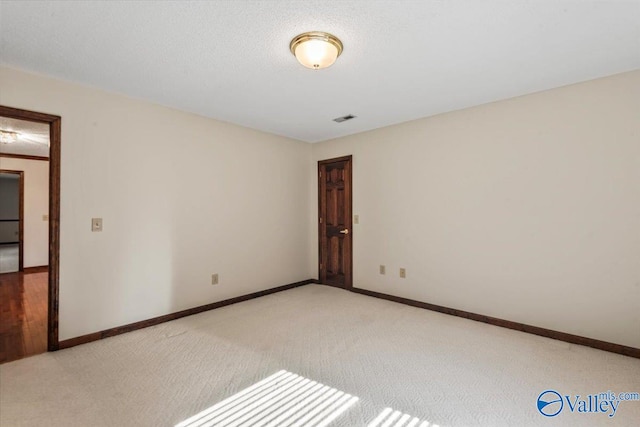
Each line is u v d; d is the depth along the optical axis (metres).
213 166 3.67
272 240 4.38
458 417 1.75
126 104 2.97
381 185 4.09
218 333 2.93
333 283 4.72
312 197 4.98
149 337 2.84
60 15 1.75
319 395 1.96
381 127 4.07
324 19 1.80
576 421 1.71
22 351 2.54
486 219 3.21
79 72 2.47
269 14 1.75
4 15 1.74
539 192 2.89
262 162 4.24
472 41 2.05
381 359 2.42
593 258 2.63
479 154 3.25
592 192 2.63
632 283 2.46
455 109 3.39
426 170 3.65
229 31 1.92
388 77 2.59
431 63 2.35
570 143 2.73
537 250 2.90
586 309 2.66
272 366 2.31
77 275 2.67
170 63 2.33
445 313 3.50
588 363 2.34
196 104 3.21
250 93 2.92
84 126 2.71
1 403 1.85
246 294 4.03
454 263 3.44
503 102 3.09
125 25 1.85
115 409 1.80
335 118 3.69
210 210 3.64
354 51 2.17
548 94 2.84
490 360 2.40
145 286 3.09
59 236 2.58
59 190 2.58
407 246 3.83
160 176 3.21
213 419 1.73
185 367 2.29
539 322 2.89
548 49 2.15
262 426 1.68
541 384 2.07
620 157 2.51
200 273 3.54
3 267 6.23
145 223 3.10
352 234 4.44
